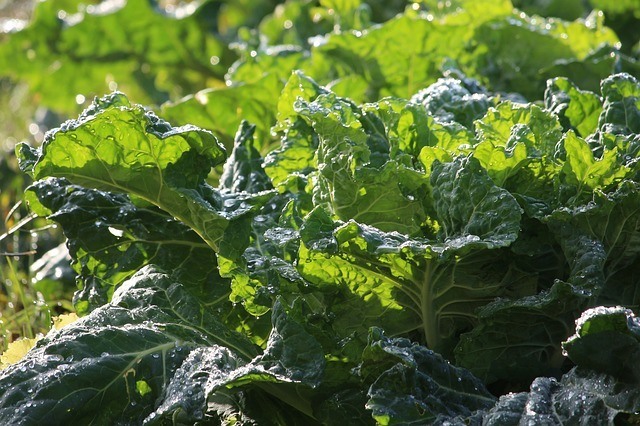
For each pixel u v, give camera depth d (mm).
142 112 3957
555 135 4387
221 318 4535
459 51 6371
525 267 4016
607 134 4250
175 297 4242
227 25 11094
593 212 3887
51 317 5445
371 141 4457
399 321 4160
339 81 6305
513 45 6359
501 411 3418
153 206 4633
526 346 4043
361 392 3854
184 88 9539
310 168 4730
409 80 6387
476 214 3828
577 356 3457
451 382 3682
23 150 4297
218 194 4328
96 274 4660
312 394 3850
